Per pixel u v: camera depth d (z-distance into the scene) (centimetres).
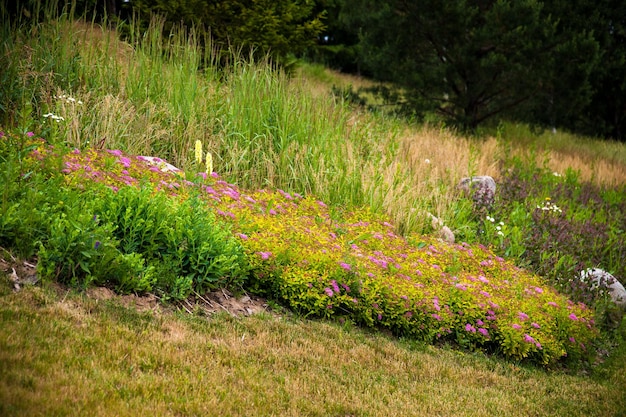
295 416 417
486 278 742
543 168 1456
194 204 586
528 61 1772
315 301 598
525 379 608
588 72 1808
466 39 1842
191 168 823
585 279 850
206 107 896
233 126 900
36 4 898
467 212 1003
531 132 2045
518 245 931
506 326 645
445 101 1894
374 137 1092
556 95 1895
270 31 1313
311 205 786
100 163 642
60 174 561
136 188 588
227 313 546
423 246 784
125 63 917
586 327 706
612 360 711
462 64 1806
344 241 697
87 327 442
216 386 423
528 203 1160
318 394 456
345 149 975
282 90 990
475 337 642
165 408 381
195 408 390
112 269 511
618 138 2952
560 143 2131
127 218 542
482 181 1120
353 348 553
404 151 1161
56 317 438
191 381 419
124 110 810
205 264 561
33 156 576
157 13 1207
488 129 1953
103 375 391
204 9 1237
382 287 624
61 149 586
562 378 636
